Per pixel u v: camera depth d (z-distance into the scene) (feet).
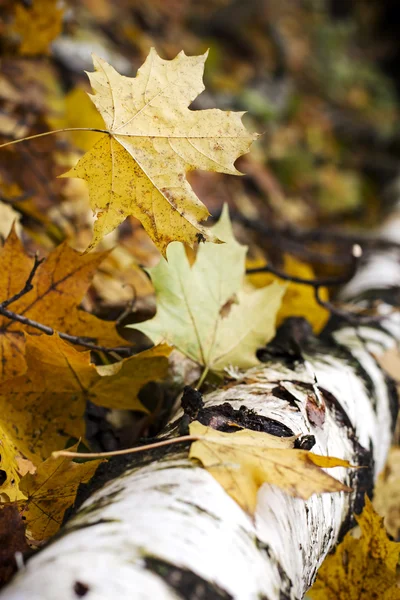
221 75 7.88
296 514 2.46
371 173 9.10
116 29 6.79
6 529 2.38
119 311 3.29
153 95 2.65
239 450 2.42
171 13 8.82
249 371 2.93
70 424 2.83
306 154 8.13
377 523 2.74
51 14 3.79
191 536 2.25
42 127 3.76
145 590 2.15
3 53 3.97
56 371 2.76
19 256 2.81
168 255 2.92
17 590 2.15
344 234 4.94
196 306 2.93
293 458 2.42
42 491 2.52
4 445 2.61
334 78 10.89
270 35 9.96
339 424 2.86
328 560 2.78
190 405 2.56
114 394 2.82
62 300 2.86
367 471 2.99
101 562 2.17
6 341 2.84
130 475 2.43
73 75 5.00
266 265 3.41
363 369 3.17
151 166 2.65
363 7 13.30
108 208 2.64
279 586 2.31
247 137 2.66
